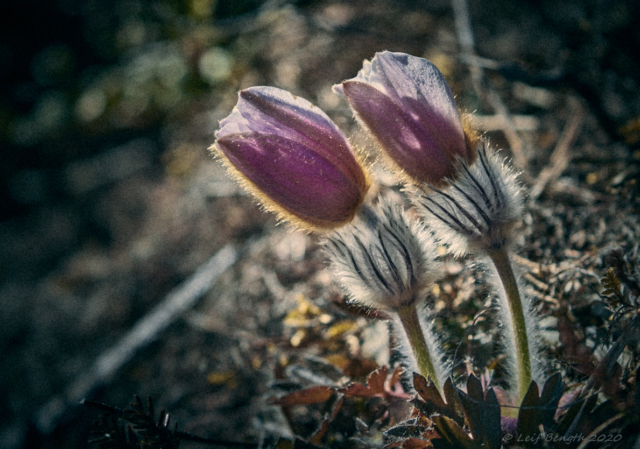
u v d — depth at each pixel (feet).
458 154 0.54
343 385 0.65
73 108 1.91
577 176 0.86
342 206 0.55
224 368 0.89
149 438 0.59
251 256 1.05
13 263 1.70
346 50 1.33
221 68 1.48
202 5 1.56
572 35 1.09
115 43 1.93
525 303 0.58
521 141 0.93
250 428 0.80
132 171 1.77
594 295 0.66
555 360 0.61
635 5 1.04
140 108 1.77
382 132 0.54
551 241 0.75
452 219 0.55
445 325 0.71
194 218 1.33
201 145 1.47
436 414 0.53
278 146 0.53
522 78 0.93
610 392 0.54
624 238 0.72
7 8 2.18
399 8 1.40
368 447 0.63
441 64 1.21
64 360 1.32
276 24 1.47
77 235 1.70
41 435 1.04
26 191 1.91
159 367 1.06
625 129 0.80
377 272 0.55
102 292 1.42
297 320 0.79
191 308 1.10
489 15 1.34
